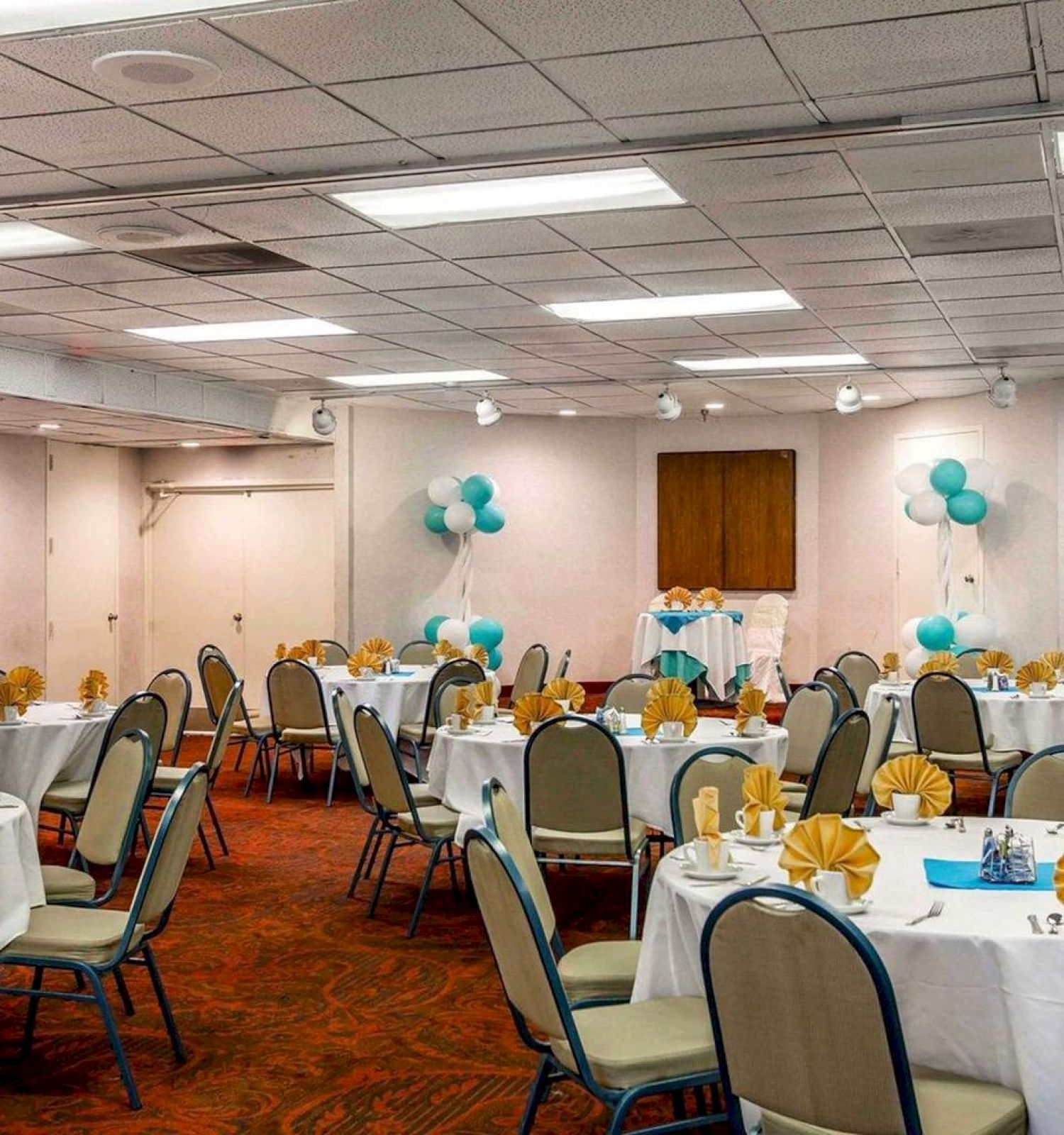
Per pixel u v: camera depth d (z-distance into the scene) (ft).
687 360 33.42
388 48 12.85
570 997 11.44
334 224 19.51
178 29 12.38
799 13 12.12
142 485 44.73
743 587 46.78
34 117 14.82
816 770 17.30
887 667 31.42
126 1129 12.13
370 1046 14.26
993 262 22.38
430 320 27.37
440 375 35.83
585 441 47.16
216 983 16.47
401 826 19.53
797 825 9.98
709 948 8.34
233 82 13.75
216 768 23.75
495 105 14.51
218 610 44.21
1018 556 38.27
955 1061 9.14
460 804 19.93
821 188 17.76
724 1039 8.43
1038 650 37.83
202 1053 14.03
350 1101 12.78
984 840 11.12
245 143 15.75
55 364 31.42
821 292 24.88
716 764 15.06
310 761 33.45
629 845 17.92
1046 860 11.59
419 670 33.63
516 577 46.39
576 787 17.79
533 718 19.88
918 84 13.94
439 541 44.62
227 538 44.11
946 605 38.45
